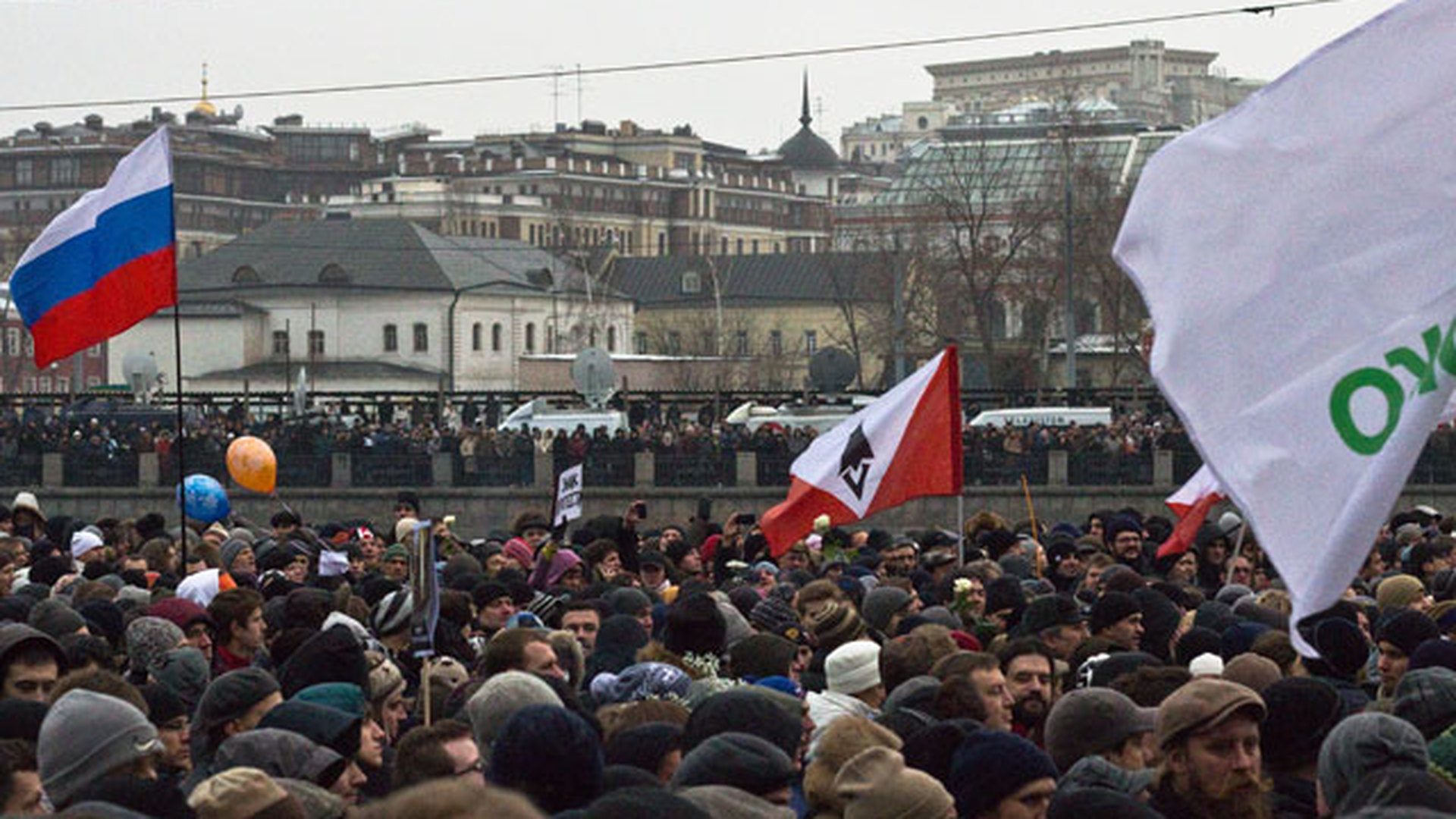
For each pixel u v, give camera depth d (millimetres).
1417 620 18047
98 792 11906
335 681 16469
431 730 13422
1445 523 36094
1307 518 12750
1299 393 13000
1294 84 13453
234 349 183500
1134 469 86875
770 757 12383
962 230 170125
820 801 12867
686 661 18250
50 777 13273
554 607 24094
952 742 13906
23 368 182875
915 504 87562
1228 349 13188
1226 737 12852
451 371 180875
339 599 22062
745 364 185750
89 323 27531
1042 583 25609
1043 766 12422
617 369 147875
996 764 12391
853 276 178250
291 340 184000
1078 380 150500
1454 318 12781
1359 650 18016
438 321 184000
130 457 94750
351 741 14328
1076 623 20484
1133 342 137625
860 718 13133
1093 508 87000
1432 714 14781
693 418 119000
